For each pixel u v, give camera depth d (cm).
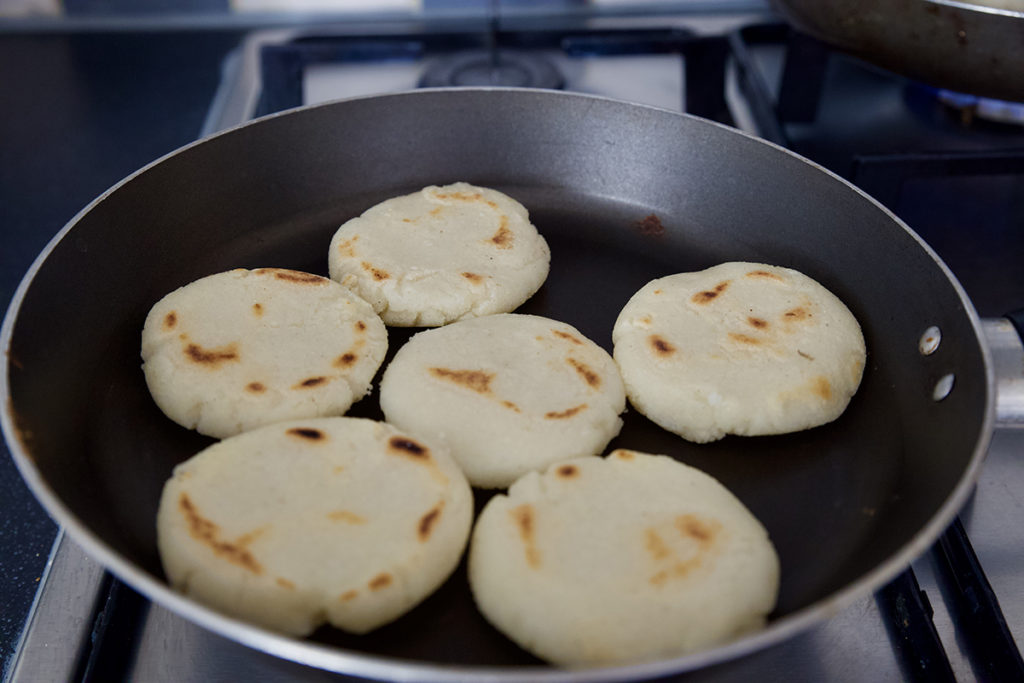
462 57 53
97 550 25
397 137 42
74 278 34
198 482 30
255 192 40
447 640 28
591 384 34
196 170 38
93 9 63
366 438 31
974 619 30
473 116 42
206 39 63
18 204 50
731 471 33
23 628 32
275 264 39
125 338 36
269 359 34
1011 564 31
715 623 27
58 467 31
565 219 42
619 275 39
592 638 27
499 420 32
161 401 33
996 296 41
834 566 30
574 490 30
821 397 33
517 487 31
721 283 37
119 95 58
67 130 55
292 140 40
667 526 29
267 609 27
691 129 40
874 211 36
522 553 28
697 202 41
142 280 37
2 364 29
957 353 32
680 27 55
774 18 59
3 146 54
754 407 33
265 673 29
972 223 45
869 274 37
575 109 41
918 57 39
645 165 42
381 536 29
